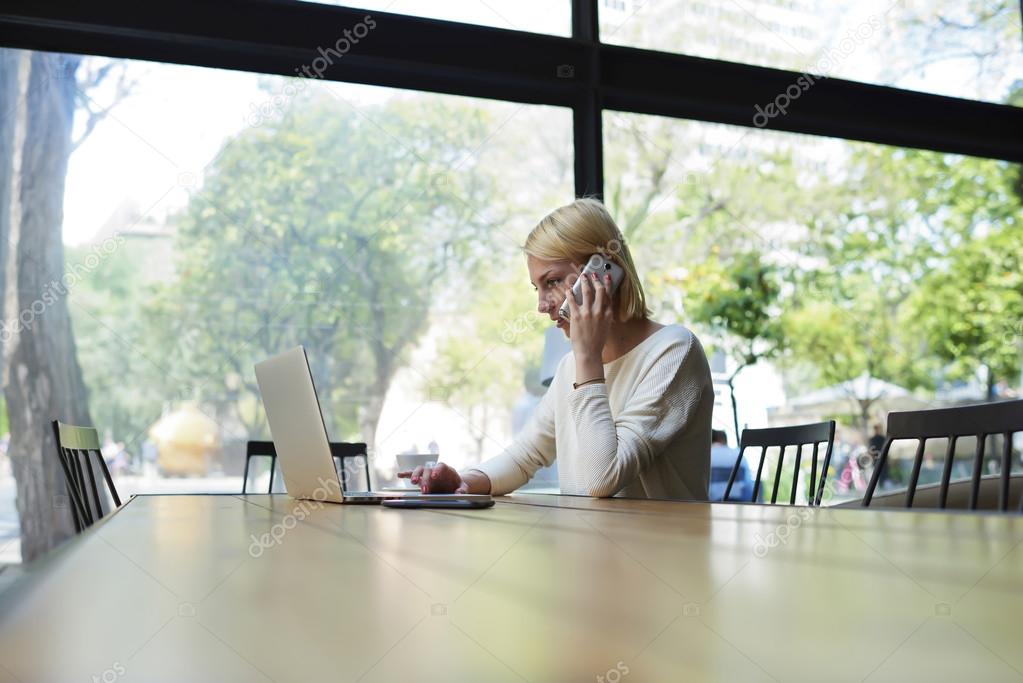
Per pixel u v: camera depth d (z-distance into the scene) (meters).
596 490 1.46
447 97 3.85
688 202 4.12
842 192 4.39
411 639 0.32
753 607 0.37
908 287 4.47
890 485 4.25
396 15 3.60
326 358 3.65
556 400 1.79
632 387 1.65
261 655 0.30
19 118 3.39
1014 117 4.61
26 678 0.27
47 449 3.36
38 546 3.31
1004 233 4.66
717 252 4.16
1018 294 4.63
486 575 0.49
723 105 4.06
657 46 4.09
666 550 0.60
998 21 4.69
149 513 1.18
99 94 3.47
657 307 4.04
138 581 0.48
